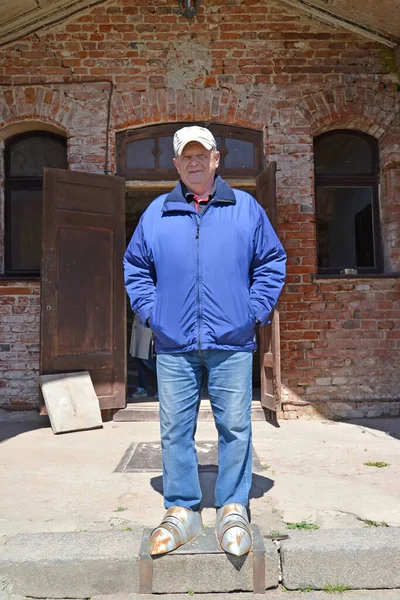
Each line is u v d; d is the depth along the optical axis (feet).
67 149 19.98
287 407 19.12
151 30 20.08
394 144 20.10
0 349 19.30
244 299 8.21
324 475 11.87
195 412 8.47
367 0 18.16
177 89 19.92
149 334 22.29
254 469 12.41
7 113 19.75
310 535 8.16
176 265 8.18
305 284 19.47
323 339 19.38
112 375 18.89
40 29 19.92
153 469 12.52
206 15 20.20
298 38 20.24
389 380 19.40
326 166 20.85
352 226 20.76
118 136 20.06
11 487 11.23
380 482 11.30
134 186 19.92
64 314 18.22
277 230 17.93
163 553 7.55
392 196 20.08
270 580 7.67
